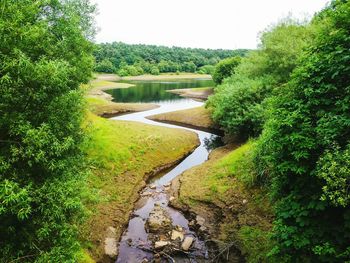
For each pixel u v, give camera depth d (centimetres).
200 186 2075
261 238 1390
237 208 1709
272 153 1098
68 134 1167
